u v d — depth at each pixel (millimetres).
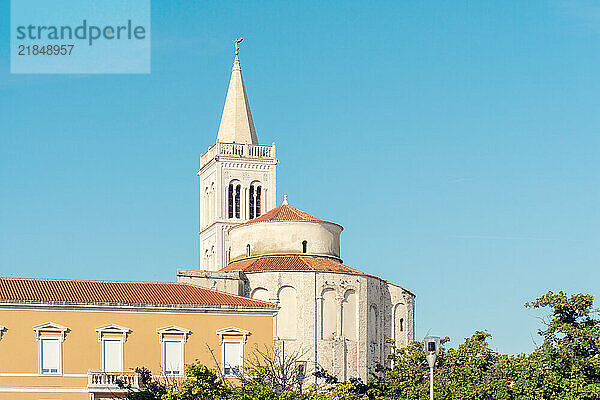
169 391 111250
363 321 158500
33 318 126500
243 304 133375
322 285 156625
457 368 120125
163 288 136250
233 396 109062
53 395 125562
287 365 133250
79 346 127312
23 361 125500
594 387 109875
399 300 168125
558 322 115188
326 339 155750
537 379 112625
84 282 134875
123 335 128625
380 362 162375
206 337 131000
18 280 132500
